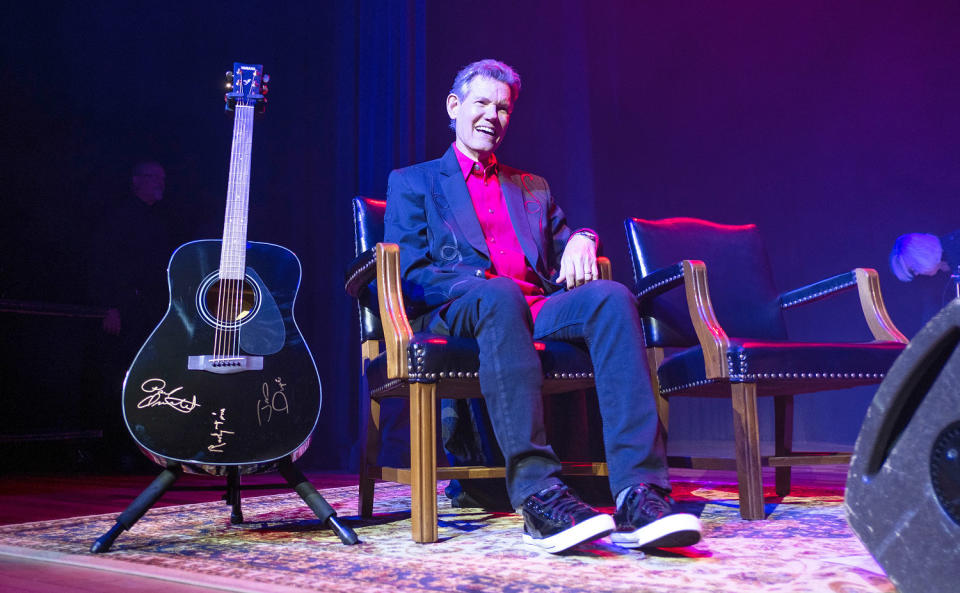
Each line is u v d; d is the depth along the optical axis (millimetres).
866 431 842
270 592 1136
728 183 6895
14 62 4746
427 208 1916
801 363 1804
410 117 3953
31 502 2514
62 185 4824
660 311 2182
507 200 1986
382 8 4094
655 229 2328
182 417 1508
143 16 4859
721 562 1310
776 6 6512
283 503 2303
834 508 2010
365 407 1980
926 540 776
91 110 4895
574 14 5570
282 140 4531
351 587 1150
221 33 4766
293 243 4254
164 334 1567
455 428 2164
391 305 1603
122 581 1243
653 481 1373
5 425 3838
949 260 4164
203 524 1849
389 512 2088
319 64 4406
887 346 1892
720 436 7152
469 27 4973
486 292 1503
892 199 6336
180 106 4883
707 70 6785
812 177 6754
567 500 1384
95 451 4047
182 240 4406
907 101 6223
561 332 1583
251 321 1641
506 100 1986
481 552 1435
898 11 6195
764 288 2350
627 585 1148
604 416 1438
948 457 762
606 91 6188
